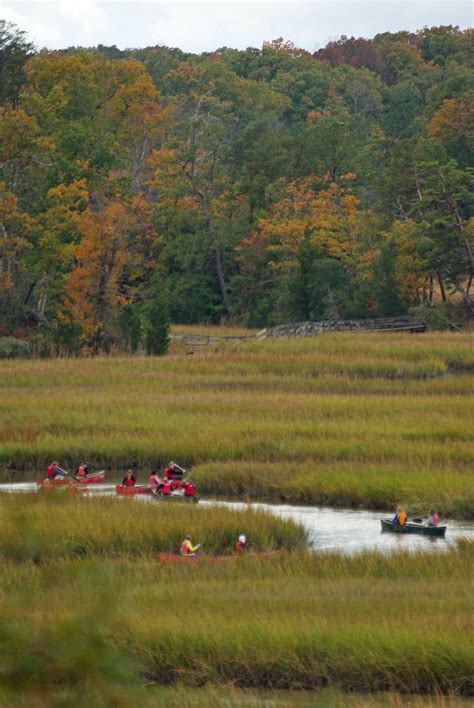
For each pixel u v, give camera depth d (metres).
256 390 151.88
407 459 105.56
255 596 54.03
